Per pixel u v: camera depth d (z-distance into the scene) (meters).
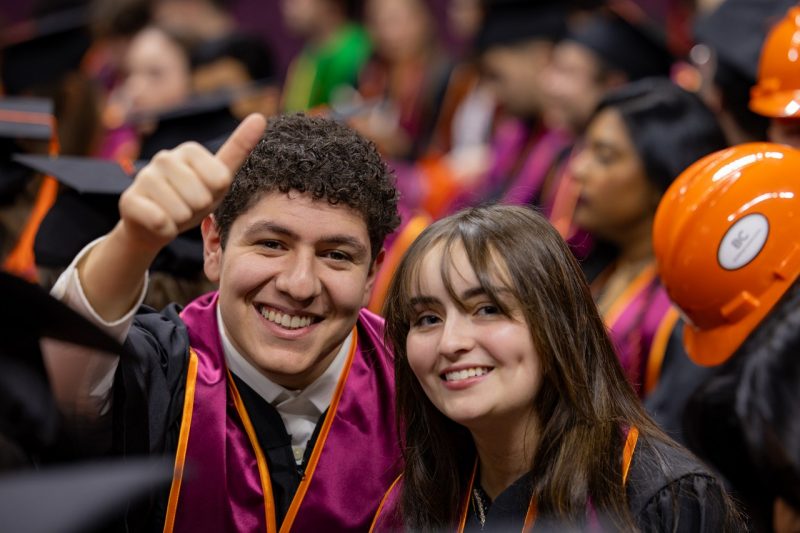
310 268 2.13
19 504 0.85
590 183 3.89
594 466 2.02
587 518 1.98
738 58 3.68
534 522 2.04
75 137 4.52
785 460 2.39
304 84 7.93
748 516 2.48
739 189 2.59
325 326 2.20
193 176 1.56
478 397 2.04
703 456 2.74
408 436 2.28
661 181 3.80
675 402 3.36
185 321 2.42
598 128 3.90
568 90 5.11
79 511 0.86
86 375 1.83
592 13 5.66
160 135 3.98
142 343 2.24
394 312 2.18
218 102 4.01
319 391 2.40
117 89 6.77
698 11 5.51
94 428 1.90
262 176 2.13
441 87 7.04
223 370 2.34
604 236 4.00
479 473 2.24
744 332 2.62
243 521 2.27
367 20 8.07
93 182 2.82
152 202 1.56
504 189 5.62
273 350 2.19
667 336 3.61
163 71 5.79
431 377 2.10
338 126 2.26
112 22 7.06
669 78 5.11
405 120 7.17
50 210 2.79
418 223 4.00
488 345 2.04
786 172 2.60
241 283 2.16
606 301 3.92
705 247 2.60
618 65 5.05
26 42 4.75
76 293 1.73
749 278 2.58
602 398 2.11
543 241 2.11
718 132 3.84
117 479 0.88
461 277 2.05
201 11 7.38
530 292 2.05
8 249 3.17
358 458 2.39
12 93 4.75
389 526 2.26
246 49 5.62
